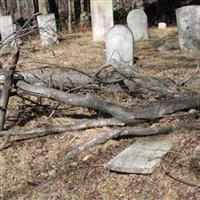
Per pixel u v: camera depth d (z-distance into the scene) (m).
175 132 3.75
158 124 3.97
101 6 10.16
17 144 4.37
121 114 3.97
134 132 3.84
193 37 7.63
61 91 4.24
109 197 3.33
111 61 6.73
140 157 3.50
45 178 3.80
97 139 3.91
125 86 4.62
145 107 4.20
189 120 3.80
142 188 3.27
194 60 6.93
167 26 14.40
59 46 9.77
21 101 5.32
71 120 4.51
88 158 3.80
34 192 3.68
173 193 3.11
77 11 18.64
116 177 3.47
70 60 7.88
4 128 4.63
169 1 16.23
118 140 3.92
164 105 3.90
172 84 4.61
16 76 4.51
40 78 4.79
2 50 7.86
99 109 4.06
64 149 4.07
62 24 16.42
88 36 11.99
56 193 3.57
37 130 4.21
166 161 3.39
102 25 10.23
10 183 3.90
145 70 6.52
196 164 3.21
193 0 16.03
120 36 7.00
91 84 4.66
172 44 8.42
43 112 4.83
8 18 10.31
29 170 3.97
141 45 9.20
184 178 3.17
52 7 16.75
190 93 4.18
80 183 3.58
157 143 3.67
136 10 10.16
